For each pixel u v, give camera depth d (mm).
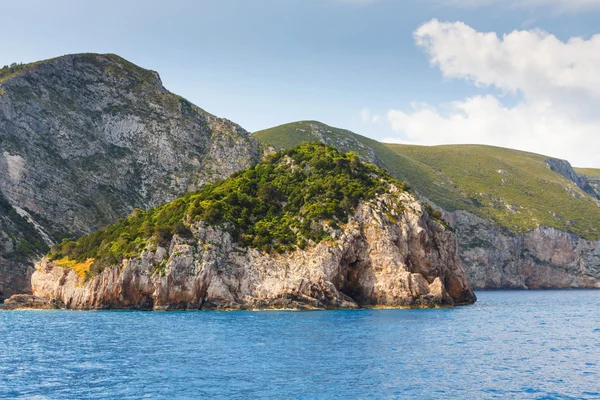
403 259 113125
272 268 108000
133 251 110750
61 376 48281
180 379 46969
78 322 86938
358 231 113125
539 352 59344
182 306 105125
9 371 50312
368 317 91000
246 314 96750
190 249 107438
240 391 43281
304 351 59219
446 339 67688
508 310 116000
